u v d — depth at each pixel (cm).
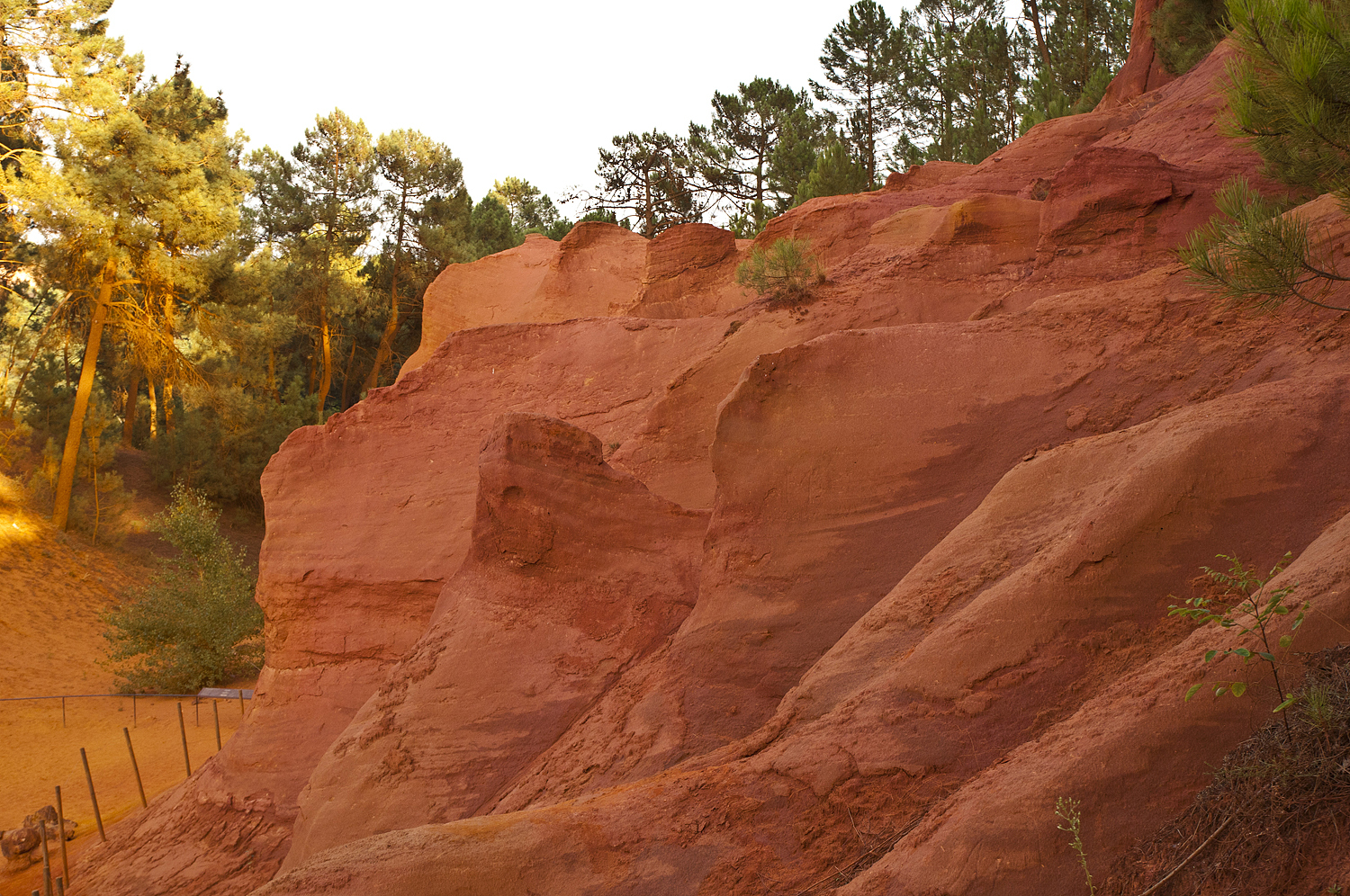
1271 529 549
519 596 959
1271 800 385
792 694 638
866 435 840
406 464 1366
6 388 4244
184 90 4553
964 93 4412
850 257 1494
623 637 920
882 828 504
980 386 857
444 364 1493
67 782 2011
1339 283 757
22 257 4184
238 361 4281
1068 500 638
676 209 4997
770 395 866
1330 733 386
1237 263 622
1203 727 436
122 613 2750
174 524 2877
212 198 3816
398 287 5672
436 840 538
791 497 826
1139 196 1140
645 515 992
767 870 510
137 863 1215
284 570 1293
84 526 3656
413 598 1247
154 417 5094
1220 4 2109
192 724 2383
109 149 3600
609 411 1388
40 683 2655
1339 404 593
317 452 1380
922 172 2209
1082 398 827
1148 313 862
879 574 774
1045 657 534
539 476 983
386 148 5516
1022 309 1023
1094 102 2888
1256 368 758
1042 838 428
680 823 545
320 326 5284
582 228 2241
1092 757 442
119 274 3812
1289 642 418
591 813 561
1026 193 1609
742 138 4797
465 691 902
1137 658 518
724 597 797
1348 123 579
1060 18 4194
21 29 3619
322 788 891
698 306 1847
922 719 537
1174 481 565
